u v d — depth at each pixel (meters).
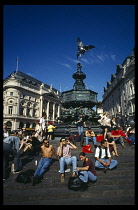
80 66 11.14
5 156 4.29
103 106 65.88
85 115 9.69
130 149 6.65
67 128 9.12
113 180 4.07
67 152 4.38
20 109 47.22
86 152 6.12
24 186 3.82
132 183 4.10
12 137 4.70
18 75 52.78
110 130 7.66
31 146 6.32
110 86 53.19
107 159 4.64
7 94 45.31
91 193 3.57
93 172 4.05
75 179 3.78
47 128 9.06
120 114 40.69
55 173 4.44
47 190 3.71
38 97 56.19
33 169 4.82
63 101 10.77
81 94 10.18
